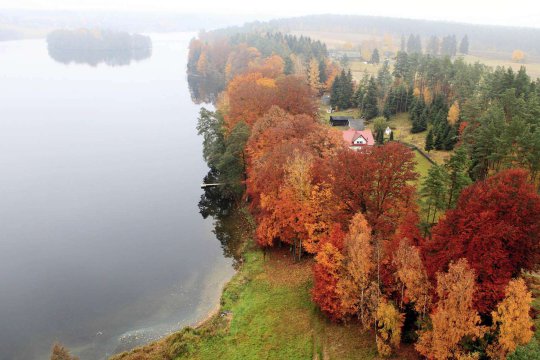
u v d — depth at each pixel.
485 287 31.17
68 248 63.53
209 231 67.19
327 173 49.81
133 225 69.88
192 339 41.38
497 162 60.84
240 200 74.50
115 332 46.16
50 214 73.88
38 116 133.12
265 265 53.31
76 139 112.69
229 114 81.94
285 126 63.91
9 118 130.38
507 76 86.69
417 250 32.88
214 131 79.31
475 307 30.94
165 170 92.88
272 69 148.12
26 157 100.00
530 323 27.66
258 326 42.03
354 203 46.69
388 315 32.50
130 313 49.16
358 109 132.12
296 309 43.38
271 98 81.62
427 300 32.03
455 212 34.28
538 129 56.75
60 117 132.50
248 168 68.31
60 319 48.91
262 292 47.69
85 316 49.09
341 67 195.12
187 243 63.84
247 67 166.38
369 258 36.38
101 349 43.88
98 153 102.88
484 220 31.94
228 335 41.47
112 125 125.25
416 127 103.19
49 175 90.06
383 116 116.88
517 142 56.97
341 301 37.84
